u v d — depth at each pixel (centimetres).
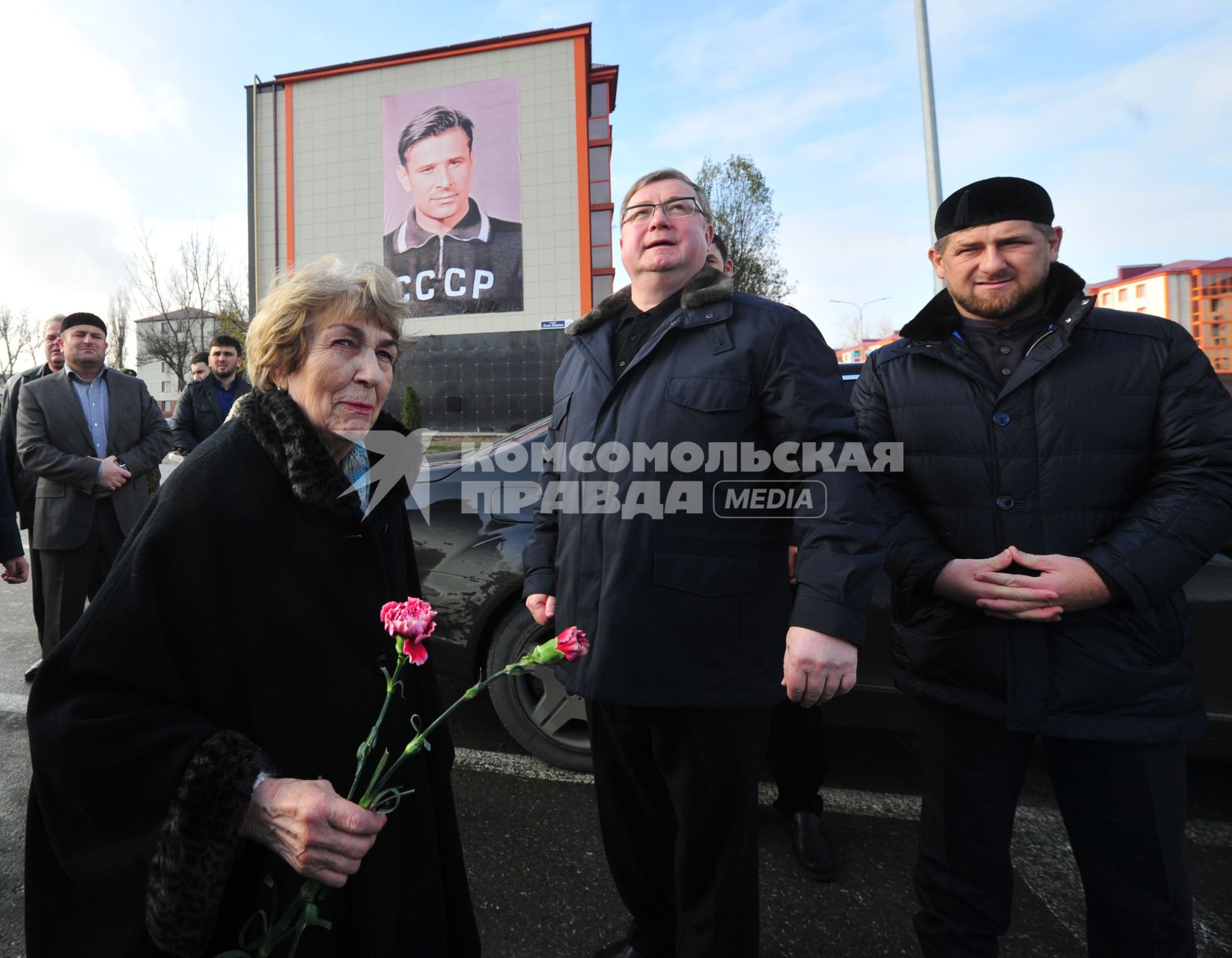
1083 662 121
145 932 79
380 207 1934
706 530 127
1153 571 115
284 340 90
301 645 86
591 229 1878
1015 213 125
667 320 136
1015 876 188
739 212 2694
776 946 162
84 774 76
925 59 991
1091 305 124
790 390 124
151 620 80
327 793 77
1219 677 200
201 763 76
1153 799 119
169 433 335
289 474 85
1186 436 120
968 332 139
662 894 149
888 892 181
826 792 233
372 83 1917
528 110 1869
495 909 173
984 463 131
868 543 118
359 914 91
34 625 406
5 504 272
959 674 131
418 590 114
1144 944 120
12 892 174
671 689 126
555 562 162
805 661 114
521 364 1895
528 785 233
